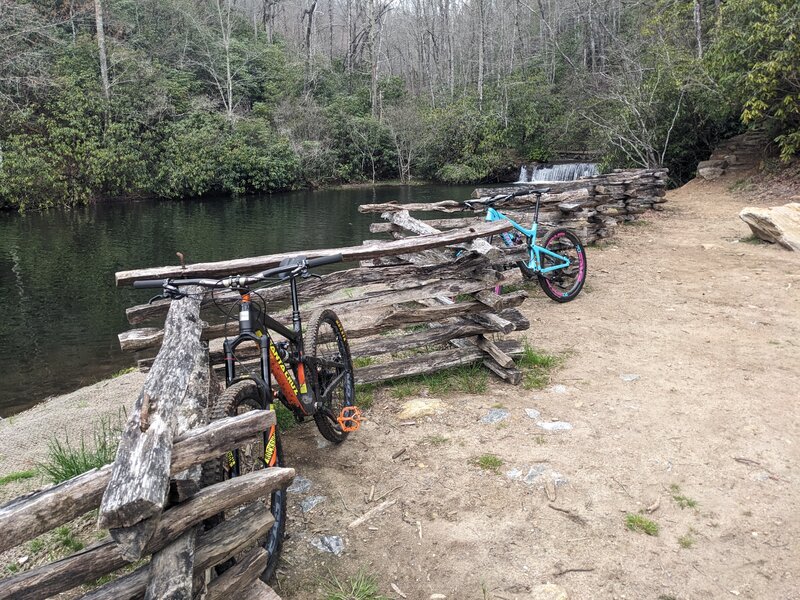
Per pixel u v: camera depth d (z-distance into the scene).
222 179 28.67
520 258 5.88
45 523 1.66
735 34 15.34
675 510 2.92
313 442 3.69
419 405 4.07
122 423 4.82
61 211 23.28
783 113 14.83
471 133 35.47
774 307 6.07
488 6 48.53
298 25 55.78
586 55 38.88
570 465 3.31
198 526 2.03
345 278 4.20
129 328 9.23
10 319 9.75
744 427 3.69
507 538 2.75
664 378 4.45
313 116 34.16
